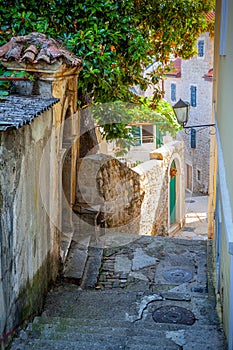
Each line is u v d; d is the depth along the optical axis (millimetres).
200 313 7496
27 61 7633
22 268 6109
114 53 9789
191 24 12055
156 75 12578
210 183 11242
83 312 7445
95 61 9422
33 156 6688
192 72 24969
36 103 6762
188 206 20516
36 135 6844
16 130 5766
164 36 11844
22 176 6082
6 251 5375
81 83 9531
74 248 9781
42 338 6012
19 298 5961
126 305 7734
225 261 6324
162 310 7594
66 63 7848
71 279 8602
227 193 5852
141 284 9000
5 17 9383
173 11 11703
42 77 7723
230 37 5977
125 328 6562
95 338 6102
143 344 5898
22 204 6090
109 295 8055
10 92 7785
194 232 16438
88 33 9336
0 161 5160
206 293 8602
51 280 8164
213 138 11219
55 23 9680
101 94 10016
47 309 7449
